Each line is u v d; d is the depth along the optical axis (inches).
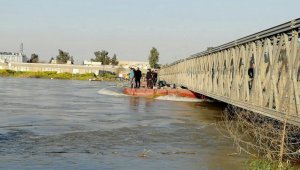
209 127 776.9
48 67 5378.9
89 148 563.5
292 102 454.3
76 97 1501.0
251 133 634.8
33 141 603.2
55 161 483.8
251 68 647.1
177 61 1803.6
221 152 550.9
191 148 578.9
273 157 477.1
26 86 2299.5
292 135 506.0
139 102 1325.0
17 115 893.8
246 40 625.6
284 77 494.6
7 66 5398.6
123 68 5413.4
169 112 1040.8
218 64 861.2
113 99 1430.9
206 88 1003.9
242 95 644.7
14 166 456.1
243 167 472.4
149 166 472.4
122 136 663.8
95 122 818.2
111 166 467.8
